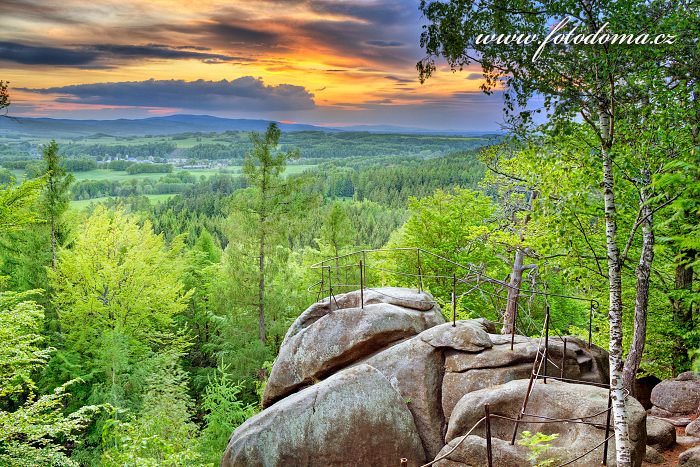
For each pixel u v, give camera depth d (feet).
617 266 33.50
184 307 106.83
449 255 90.12
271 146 101.45
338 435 39.78
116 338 88.33
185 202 422.41
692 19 35.35
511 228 62.54
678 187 31.12
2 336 49.88
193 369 128.47
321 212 117.80
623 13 34.50
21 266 106.73
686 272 54.54
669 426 39.83
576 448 30.83
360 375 42.14
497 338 45.11
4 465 41.14
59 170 98.17
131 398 90.99
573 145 41.14
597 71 35.32
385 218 340.59
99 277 94.12
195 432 62.75
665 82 37.58
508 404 35.58
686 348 55.98
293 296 113.70
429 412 41.70
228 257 106.52
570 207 40.70
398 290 56.08
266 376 103.40
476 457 31.81
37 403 44.57
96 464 78.43
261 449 39.96
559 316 89.76
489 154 60.29
